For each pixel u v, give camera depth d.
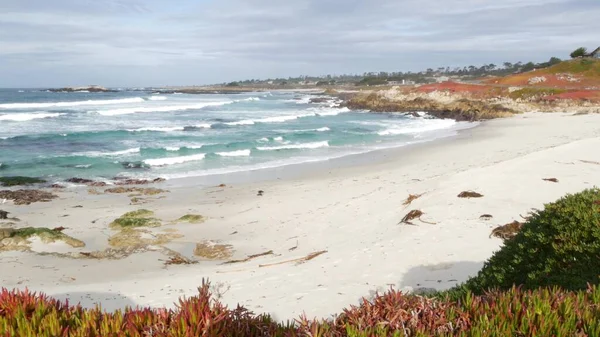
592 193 5.87
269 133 40.78
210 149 31.69
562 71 84.50
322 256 10.89
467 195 14.02
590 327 2.87
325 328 3.10
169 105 72.56
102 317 3.18
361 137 38.44
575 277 4.89
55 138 35.25
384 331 2.90
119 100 80.44
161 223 15.46
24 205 18.09
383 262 9.77
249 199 18.62
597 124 39.41
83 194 20.00
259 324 3.12
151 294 9.20
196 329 2.84
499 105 58.97
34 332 2.82
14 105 63.56
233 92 163.25
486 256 9.47
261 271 10.25
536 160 18.23
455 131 41.66
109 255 12.62
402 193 16.28
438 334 2.97
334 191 19.05
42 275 11.05
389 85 151.25
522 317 3.00
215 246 13.02
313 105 83.25
